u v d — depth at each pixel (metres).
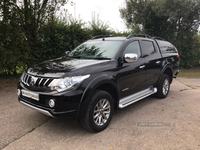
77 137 2.84
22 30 6.57
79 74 2.72
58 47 7.82
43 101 2.72
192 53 13.13
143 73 4.05
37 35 7.08
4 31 6.01
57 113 2.58
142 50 4.23
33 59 7.01
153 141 2.74
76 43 8.21
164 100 4.96
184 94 5.66
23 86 3.05
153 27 12.74
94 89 2.80
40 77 2.79
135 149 2.52
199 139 2.81
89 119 2.79
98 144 2.64
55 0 6.69
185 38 13.19
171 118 3.66
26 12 6.43
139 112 3.99
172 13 11.52
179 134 2.97
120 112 3.99
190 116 3.77
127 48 3.77
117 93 3.31
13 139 2.75
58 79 2.63
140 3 12.53
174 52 5.79
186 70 13.15
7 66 6.62
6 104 4.30
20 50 6.86
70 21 8.26
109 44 3.87
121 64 3.45
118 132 3.02
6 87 5.94
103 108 3.04
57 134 2.93
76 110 2.64
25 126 3.19
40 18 6.86
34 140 2.74
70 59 3.56
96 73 2.92
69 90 2.61
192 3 11.71
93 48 3.93
